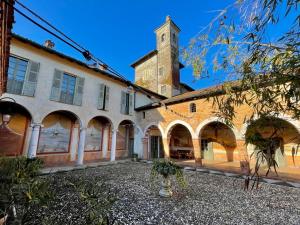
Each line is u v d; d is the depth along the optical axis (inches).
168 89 753.0
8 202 117.3
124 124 661.9
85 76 473.7
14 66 343.9
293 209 191.3
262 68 57.7
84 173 360.5
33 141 354.9
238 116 355.9
